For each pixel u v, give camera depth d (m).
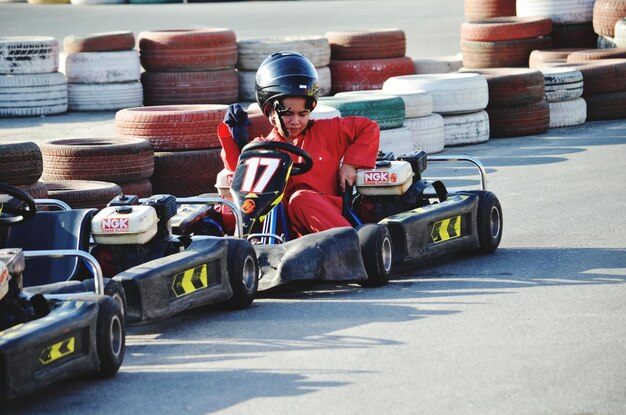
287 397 9.10
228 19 57.34
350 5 63.94
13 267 9.48
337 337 10.87
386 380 9.46
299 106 13.40
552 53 31.03
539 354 10.05
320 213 13.10
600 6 32.72
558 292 12.41
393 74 32.56
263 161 13.02
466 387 9.21
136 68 32.66
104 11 62.31
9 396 8.48
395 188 13.74
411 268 14.06
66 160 17.89
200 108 21.06
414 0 65.75
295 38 33.41
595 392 8.98
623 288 12.49
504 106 26.62
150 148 18.58
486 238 14.51
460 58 33.97
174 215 12.41
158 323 11.77
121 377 9.85
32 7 65.44
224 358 10.31
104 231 11.59
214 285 11.76
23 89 31.34
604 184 19.91
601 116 28.88
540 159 23.22
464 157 15.05
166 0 66.75
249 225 12.73
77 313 9.39
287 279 12.20
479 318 11.39
